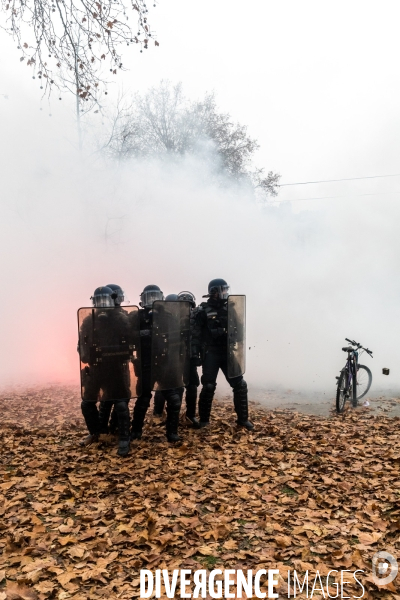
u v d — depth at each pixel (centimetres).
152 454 573
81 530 394
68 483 490
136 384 585
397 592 308
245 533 383
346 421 714
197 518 407
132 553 358
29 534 382
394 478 479
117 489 471
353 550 351
